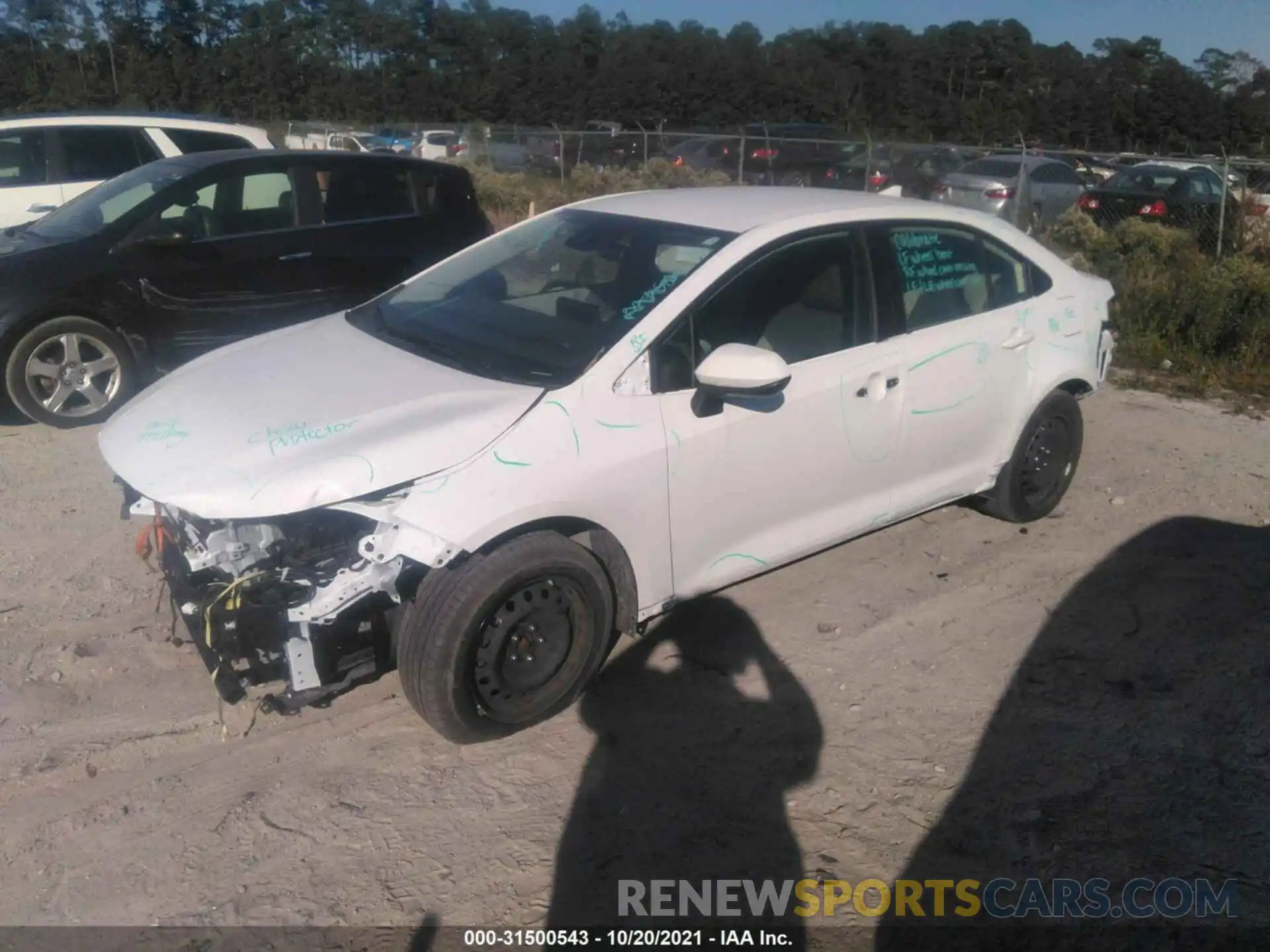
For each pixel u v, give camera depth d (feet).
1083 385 17.84
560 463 11.40
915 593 15.71
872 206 14.94
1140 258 35.40
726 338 12.92
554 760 11.77
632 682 13.24
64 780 11.28
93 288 21.25
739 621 14.75
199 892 9.87
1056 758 12.07
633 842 10.63
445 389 11.92
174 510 11.80
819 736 12.33
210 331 23.07
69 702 12.57
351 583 10.77
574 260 14.17
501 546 11.19
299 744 11.99
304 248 24.18
